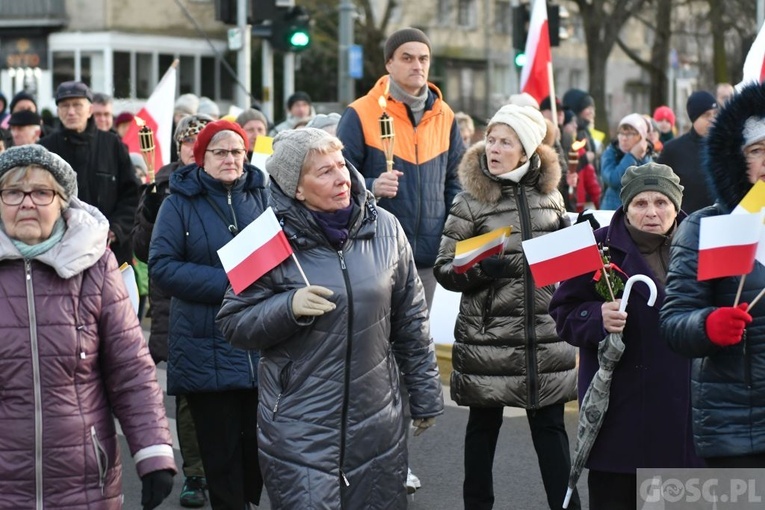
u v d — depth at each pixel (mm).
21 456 4441
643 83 53906
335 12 39188
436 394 5105
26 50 42938
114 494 4637
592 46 36906
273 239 4816
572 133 14352
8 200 4488
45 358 4469
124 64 42688
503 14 48750
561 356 6422
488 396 6395
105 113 13812
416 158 7605
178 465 8164
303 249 4887
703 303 4680
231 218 6398
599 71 36875
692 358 4699
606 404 5309
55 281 4516
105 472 4574
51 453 4465
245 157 6594
